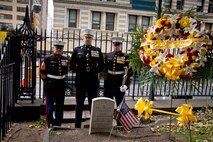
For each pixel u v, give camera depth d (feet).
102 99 16.08
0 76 16.74
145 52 12.98
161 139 15.57
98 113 16.10
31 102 22.63
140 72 14.30
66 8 82.43
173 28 12.71
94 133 16.30
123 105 15.64
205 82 13.23
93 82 19.65
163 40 12.76
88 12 84.53
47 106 19.76
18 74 22.52
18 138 17.76
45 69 19.56
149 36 12.89
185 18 12.61
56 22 81.92
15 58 22.09
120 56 20.03
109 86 20.33
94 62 19.53
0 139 16.51
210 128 18.54
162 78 13.15
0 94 16.81
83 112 23.52
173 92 13.52
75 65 19.45
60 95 19.83
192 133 17.15
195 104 26.48
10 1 307.17
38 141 17.30
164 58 12.41
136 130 17.22
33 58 22.68
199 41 12.12
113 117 16.63
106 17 86.74
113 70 20.02
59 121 20.10
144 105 13.10
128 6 86.38
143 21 87.81
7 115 18.85
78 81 19.48
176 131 17.48
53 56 19.62
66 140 15.10
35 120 22.00
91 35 19.53
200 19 13.32
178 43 12.32
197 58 12.14
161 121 20.21
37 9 44.86
